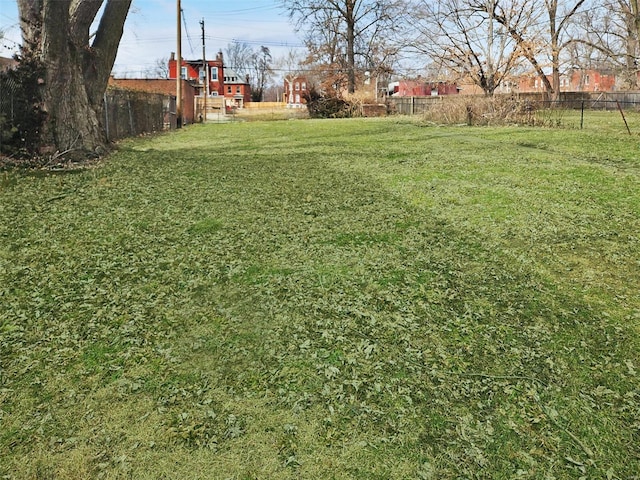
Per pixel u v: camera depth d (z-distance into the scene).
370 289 3.08
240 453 1.73
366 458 1.71
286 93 53.94
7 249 3.78
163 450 1.75
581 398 2.05
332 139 12.36
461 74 24.19
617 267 3.43
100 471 1.66
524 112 15.26
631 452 1.77
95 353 2.37
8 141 7.66
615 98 25.41
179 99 20.64
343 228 4.32
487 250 3.79
